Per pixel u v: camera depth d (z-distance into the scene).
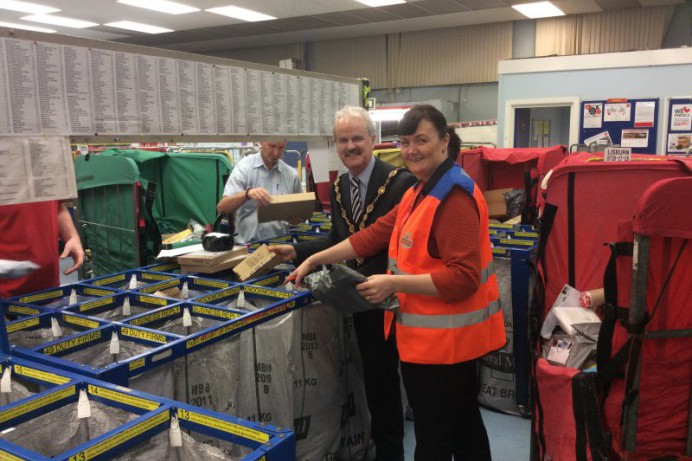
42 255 2.17
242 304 1.99
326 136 2.81
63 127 1.67
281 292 1.96
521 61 6.61
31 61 1.57
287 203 2.40
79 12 11.12
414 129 1.62
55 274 2.25
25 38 1.56
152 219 3.53
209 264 2.26
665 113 5.96
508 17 12.12
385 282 1.58
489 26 12.80
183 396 1.55
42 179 1.62
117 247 3.69
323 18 12.17
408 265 1.70
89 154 3.75
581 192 2.02
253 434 0.99
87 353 1.54
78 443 1.17
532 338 2.11
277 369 1.87
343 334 2.23
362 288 1.60
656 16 10.90
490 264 1.75
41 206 2.15
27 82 1.57
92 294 2.04
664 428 1.56
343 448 2.34
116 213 3.64
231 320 1.63
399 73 14.06
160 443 1.08
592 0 10.49
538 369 1.79
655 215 1.44
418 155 1.64
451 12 11.61
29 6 10.54
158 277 2.29
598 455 1.61
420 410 1.74
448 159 1.69
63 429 1.15
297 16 11.91
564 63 6.38
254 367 1.83
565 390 1.67
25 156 1.58
